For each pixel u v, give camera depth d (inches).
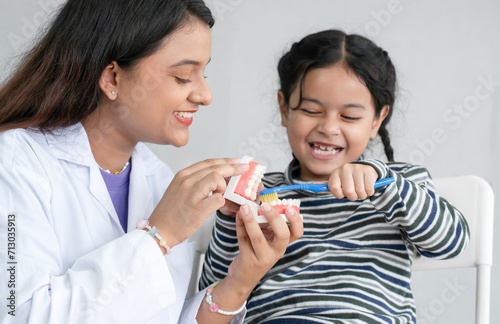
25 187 39.6
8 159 40.3
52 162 42.5
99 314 36.2
